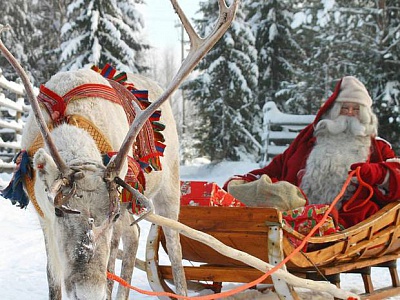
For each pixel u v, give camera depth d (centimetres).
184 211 479
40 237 742
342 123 623
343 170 601
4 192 378
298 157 640
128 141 330
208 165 2338
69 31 2378
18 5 2836
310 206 493
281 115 2055
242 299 539
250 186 529
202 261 511
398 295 552
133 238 503
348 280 626
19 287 535
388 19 2181
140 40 2673
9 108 1390
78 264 293
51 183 315
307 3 2977
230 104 2580
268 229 438
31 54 2877
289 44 2812
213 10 2583
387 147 628
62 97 381
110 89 410
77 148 337
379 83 2097
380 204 562
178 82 346
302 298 530
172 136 508
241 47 2552
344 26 2417
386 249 533
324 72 2708
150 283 524
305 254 449
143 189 386
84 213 304
